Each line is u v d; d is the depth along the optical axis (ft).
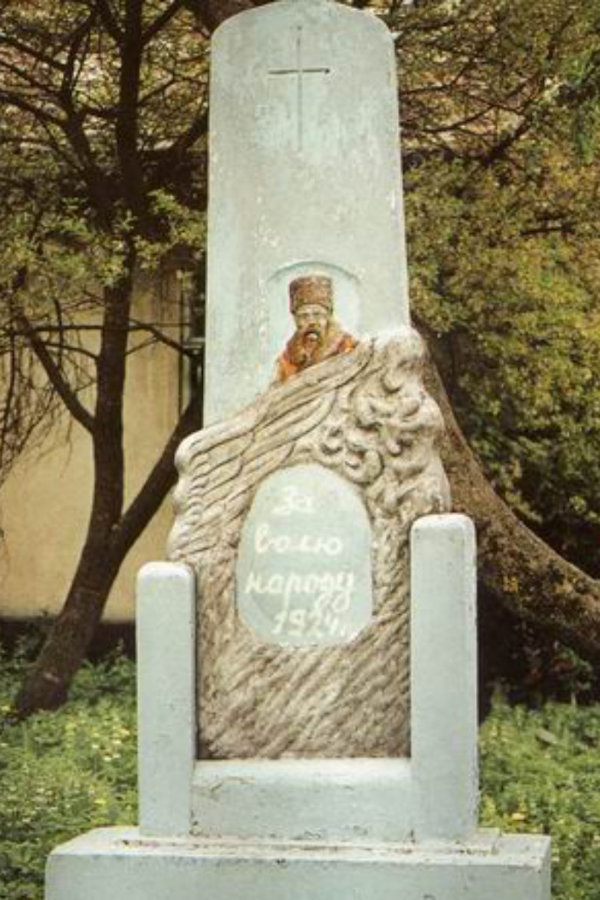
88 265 64.23
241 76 40.19
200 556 39.50
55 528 90.27
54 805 52.21
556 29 61.98
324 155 39.88
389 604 38.81
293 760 38.88
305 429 39.40
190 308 87.15
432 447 38.99
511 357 69.67
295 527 39.22
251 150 40.09
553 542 81.97
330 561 39.09
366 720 38.81
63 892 37.81
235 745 39.17
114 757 59.47
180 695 38.88
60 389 70.23
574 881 45.91
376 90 39.83
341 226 39.78
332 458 39.24
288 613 39.17
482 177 66.13
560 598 48.14
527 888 36.47
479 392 74.28
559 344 68.49
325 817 38.27
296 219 39.86
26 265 63.98
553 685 80.64
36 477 90.02
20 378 72.49
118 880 37.63
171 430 88.79
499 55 65.10
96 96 71.26
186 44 69.92
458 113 67.51
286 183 39.96
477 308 65.51
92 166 67.31
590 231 67.00
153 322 87.40
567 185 66.03
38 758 60.08
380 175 39.75
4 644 89.30
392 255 39.68
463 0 64.54
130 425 89.25
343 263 39.73
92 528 69.87
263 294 39.93
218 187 40.24
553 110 62.39
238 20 40.27
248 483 39.50
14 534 90.22
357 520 38.99
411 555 38.42
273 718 39.09
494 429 77.51
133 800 53.26
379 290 39.65
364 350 39.34
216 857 37.37
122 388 69.97
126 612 88.74
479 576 48.37
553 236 67.26
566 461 78.89
